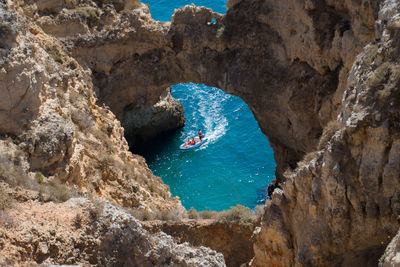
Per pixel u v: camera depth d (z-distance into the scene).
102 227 13.02
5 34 18.25
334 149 16.88
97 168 23.58
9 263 11.43
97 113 29.81
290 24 35.16
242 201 39.53
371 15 27.27
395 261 11.28
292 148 38.97
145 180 28.16
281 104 37.38
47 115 19.84
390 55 17.31
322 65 33.34
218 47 39.44
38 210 13.59
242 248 24.19
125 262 12.95
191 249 14.61
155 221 23.59
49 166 19.27
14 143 18.38
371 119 16.09
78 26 39.31
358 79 18.50
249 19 38.12
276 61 37.47
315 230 17.84
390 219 16.14
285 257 19.69
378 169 16.08
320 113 33.34
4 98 18.23
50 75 23.86
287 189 18.98
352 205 16.81
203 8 39.50
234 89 39.75
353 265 16.97
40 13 38.22
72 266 11.29
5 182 15.74
